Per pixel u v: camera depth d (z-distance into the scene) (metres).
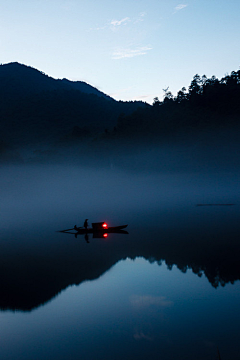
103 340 11.39
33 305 14.98
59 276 19.56
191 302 14.47
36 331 12.29
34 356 10.49
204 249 25.64
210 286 16.56
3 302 15.45
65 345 11.15
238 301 14.37
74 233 38.72
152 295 15.61
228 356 10.12
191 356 10.20
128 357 10.27
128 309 14.02
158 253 24.80
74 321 13.05
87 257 24.59
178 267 20.53
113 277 18.92
